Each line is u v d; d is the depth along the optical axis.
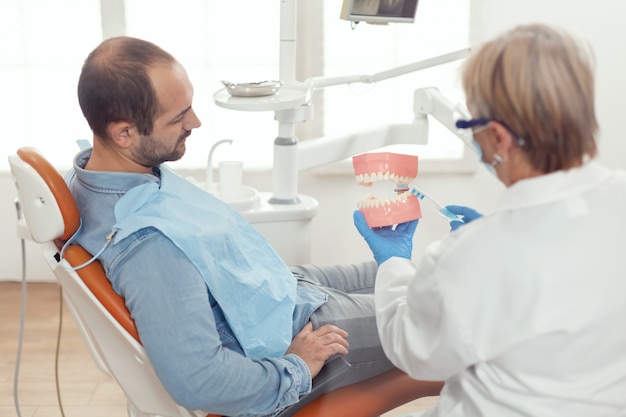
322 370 1.34
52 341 2.30
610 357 0.91
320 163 2.01
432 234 2.74
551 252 0.87
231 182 1.98
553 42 0.85
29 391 2.03
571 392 0.91
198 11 2.52
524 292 0.87
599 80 2.59
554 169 0.90
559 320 0.87
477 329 0.89
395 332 1.04
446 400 1.04
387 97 2.62
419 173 2.66
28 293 2.64
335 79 1.89
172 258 1.15
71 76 2.58
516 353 0.90
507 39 0.87
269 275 1.39
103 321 1.23
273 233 1.96
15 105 2.61
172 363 1.12
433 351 0.94
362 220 1.25
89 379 2.10
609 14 2.51
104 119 1.18
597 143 0.89
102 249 1.18
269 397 1.21
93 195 1.23
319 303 1.44
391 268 1.18
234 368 1.17
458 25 2.55
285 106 1.67
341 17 1.71
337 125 2.64
